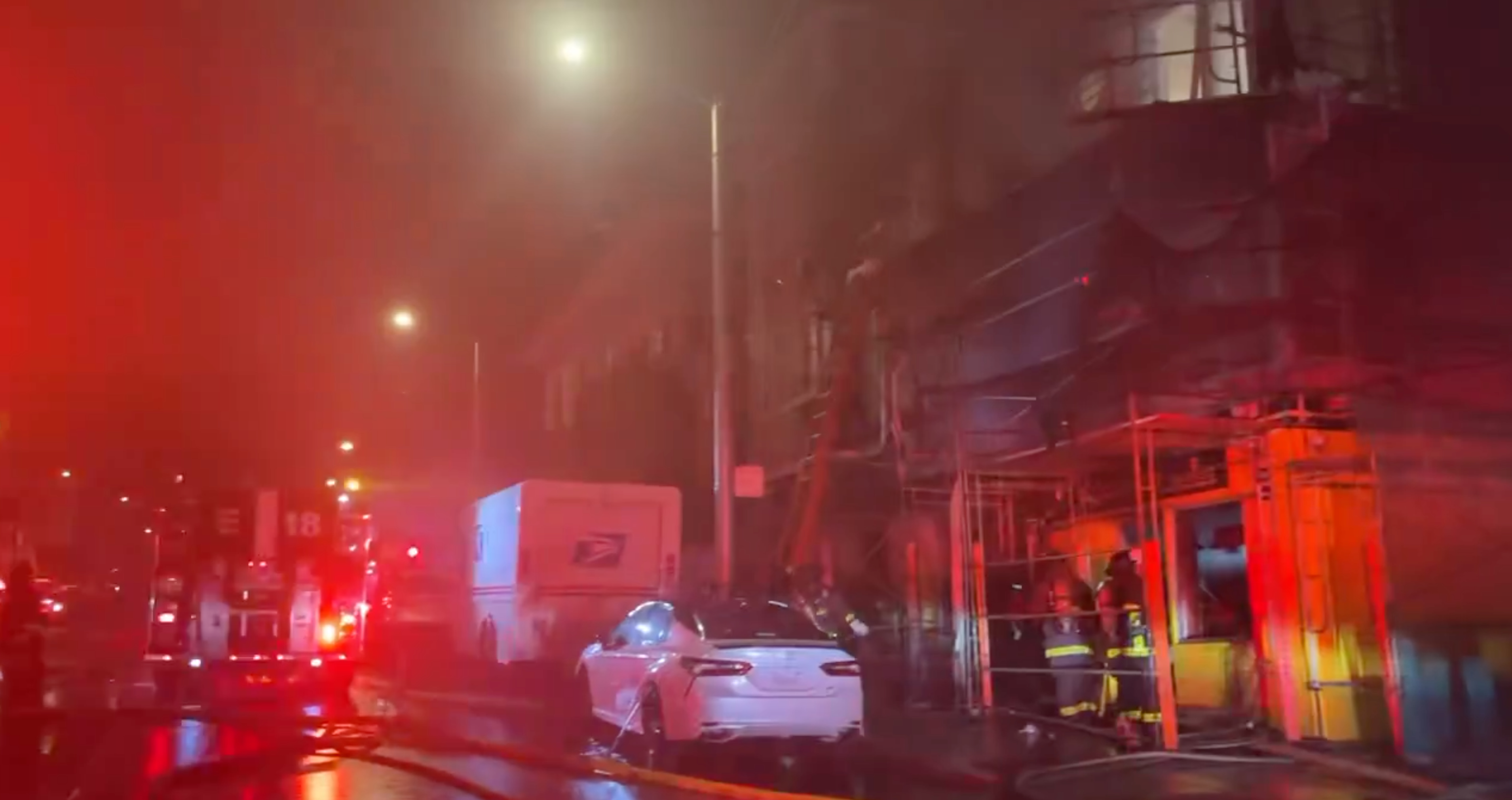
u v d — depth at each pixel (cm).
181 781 1005
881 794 938
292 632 1575
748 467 1580
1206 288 1162
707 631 1109
